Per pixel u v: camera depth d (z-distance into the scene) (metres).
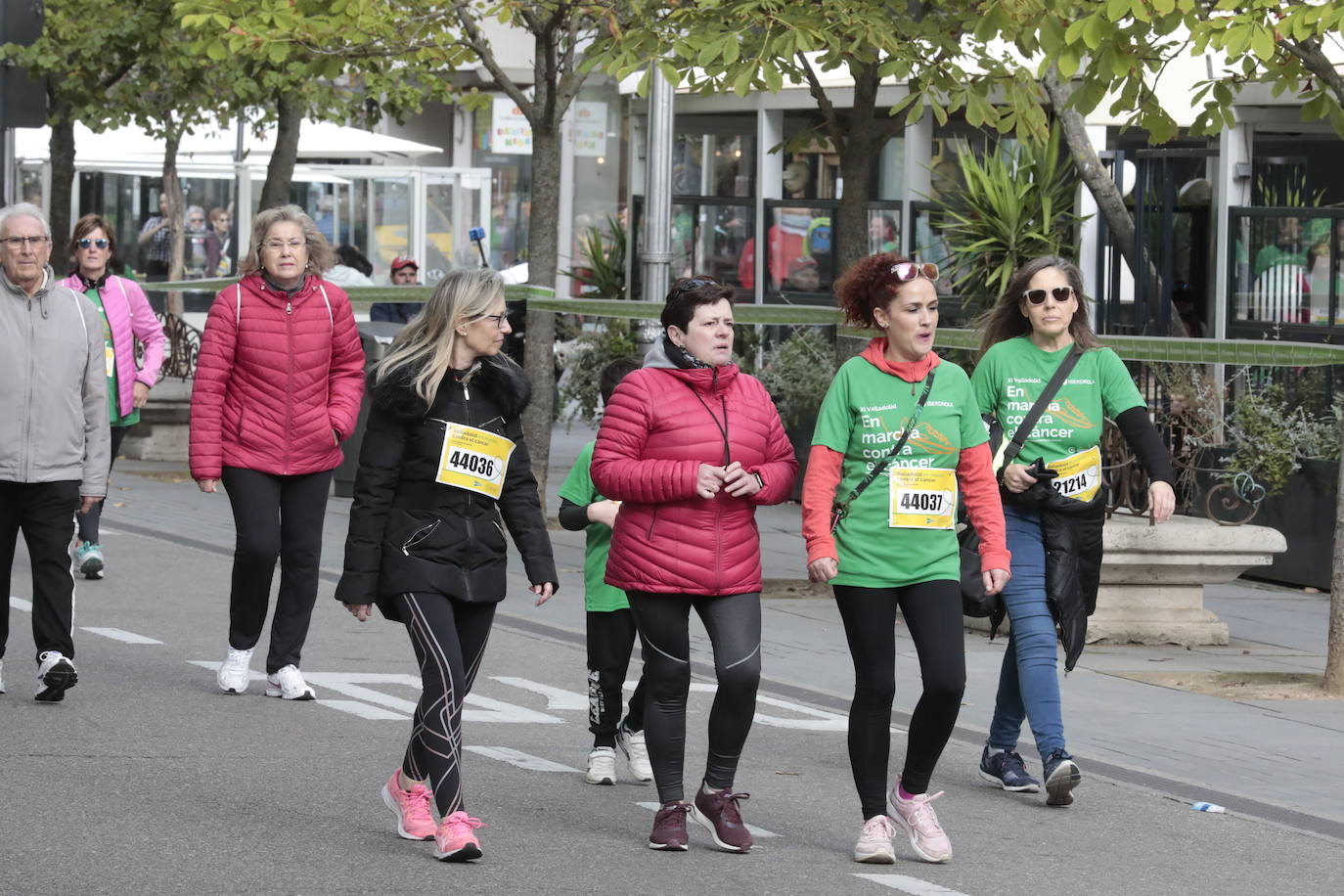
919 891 8.76
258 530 12.50
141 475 25.28
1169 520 16.30
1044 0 13.29
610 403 9.27
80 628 14.96
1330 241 20.94
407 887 8.47
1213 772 11.54
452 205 40.16
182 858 8.80
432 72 27.34
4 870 8.50
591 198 46.81
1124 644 15.98
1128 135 24.42
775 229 28.14
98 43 25.77
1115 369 10.80
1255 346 15.62
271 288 12.62
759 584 9.29
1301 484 19.30
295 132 27.89
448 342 9.10
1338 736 12.58
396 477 9.16
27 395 11.97
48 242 12.09
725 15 16.19
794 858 9.27
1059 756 10.48
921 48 16.50
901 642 15.56
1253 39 12.60
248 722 11.84
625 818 9.95
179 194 34.72
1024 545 10.73
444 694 9.00
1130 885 9.05
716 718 9.24
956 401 9.37
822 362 24.33
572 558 19.39
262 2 18.33
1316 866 9.55
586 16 20.27
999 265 23.11
